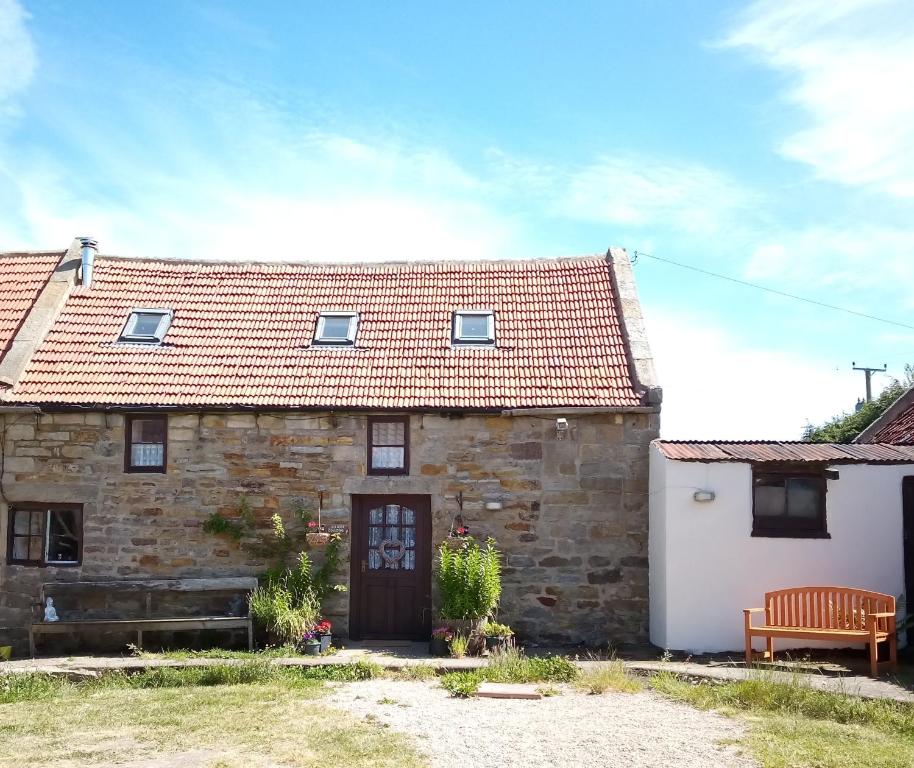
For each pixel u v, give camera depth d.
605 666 10.77
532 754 7.48
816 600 11.46
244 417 13.36
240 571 13.18
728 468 12.42
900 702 8.92
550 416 13.18
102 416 13.36
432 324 14.97
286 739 7.96
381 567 13.34
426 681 10.53
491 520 13.12
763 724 8.41
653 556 12.90
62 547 13.41
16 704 9.53
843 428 22.59
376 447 13.45
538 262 16.47
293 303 15.53
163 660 11.45
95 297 15.27
